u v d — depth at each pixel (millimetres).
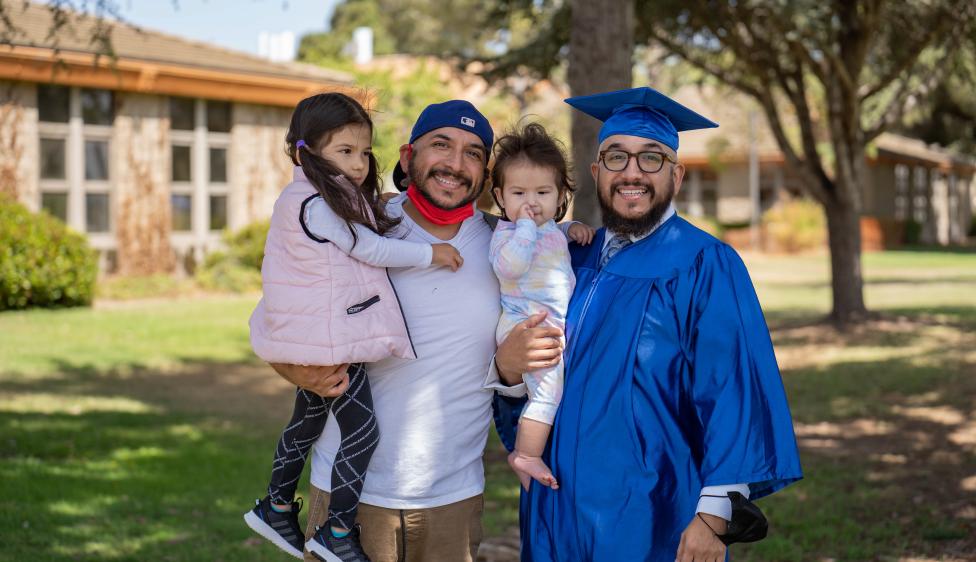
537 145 2941
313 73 20188
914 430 7898
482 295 2959
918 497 6070
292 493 3043
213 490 6188
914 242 37875
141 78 16719
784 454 2650
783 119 28078
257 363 11336
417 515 2908
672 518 2736
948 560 4941
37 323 13508
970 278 22484
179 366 11016
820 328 13555
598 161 2953
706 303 2736
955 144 44062
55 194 16312
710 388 2703
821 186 13773
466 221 3047
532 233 2852
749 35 12430
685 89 33594
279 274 2760
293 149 2830
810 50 12109
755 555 5062
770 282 21953
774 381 2705
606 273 2895
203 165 18344
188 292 17406
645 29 11609
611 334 2799
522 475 3033
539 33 10422
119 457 6961
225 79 17922
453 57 10938
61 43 14836
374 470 2916
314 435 2955
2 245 14273
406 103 20031
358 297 2742
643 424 2744
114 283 16734
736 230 31859
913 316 14375
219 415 8641
